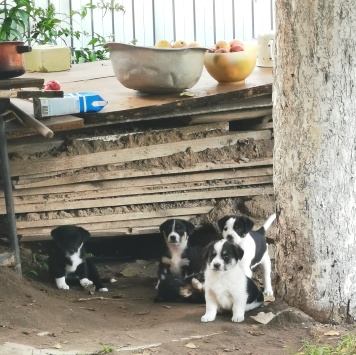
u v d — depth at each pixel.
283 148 7.27
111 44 9.01
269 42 10.63
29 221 8.86
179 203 9.41
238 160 9.47
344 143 7.08
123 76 9.06
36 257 9.55
